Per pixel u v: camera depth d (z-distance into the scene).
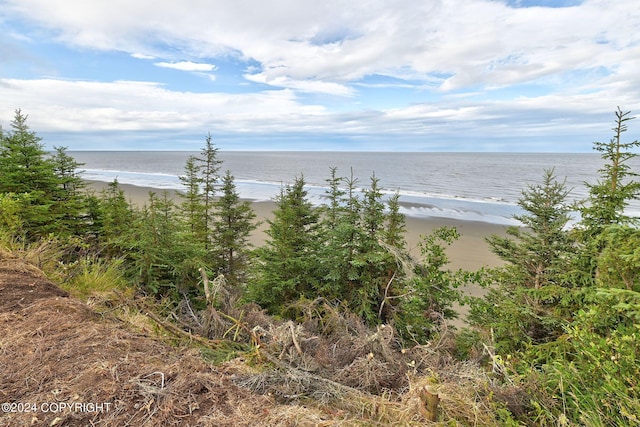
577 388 2.15
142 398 1.91
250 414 1.87
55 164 9.69
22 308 2.98
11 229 6.08
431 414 1.88
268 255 7.43
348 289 6.64
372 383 2.41
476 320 6.04
